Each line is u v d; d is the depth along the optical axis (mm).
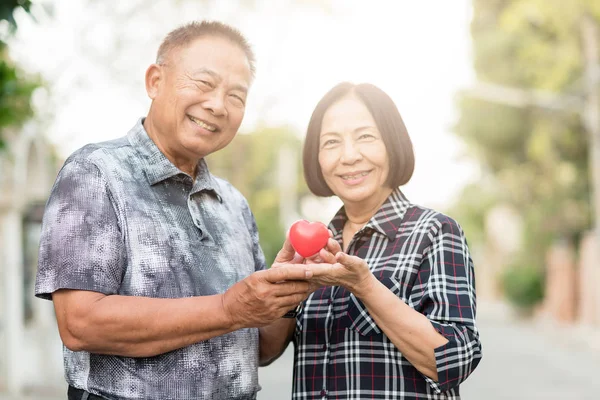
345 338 2619
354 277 2303
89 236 2396
